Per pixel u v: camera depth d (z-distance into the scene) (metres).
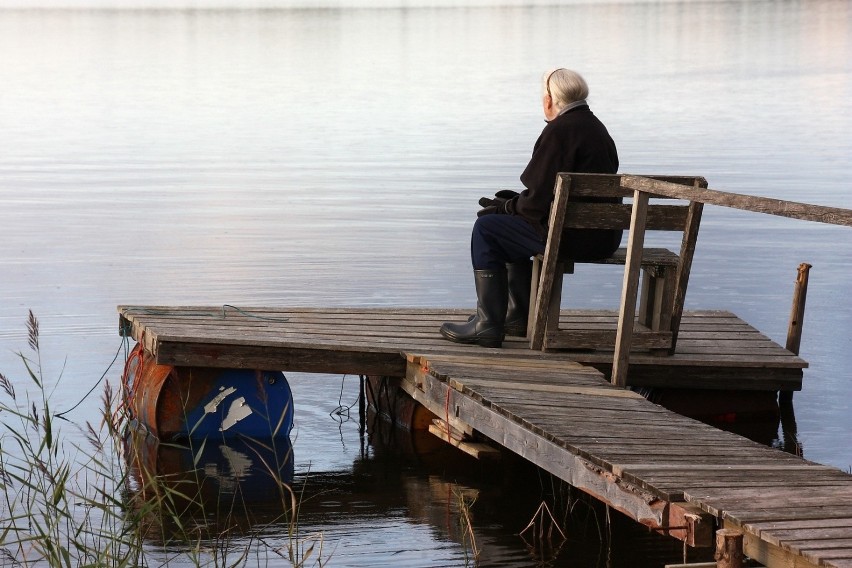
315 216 20.86
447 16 87.56
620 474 6.69
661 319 9.99
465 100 38.88
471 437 9.05
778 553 5.57
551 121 9.68
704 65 50.22
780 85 42.88
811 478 6.56
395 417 10.66
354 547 7.66
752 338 10.95
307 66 50.28
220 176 25.53
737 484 6.40
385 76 46.28
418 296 15.16
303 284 15.78
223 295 15.16
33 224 20.11
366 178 24.98
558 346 9.88
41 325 13.61
